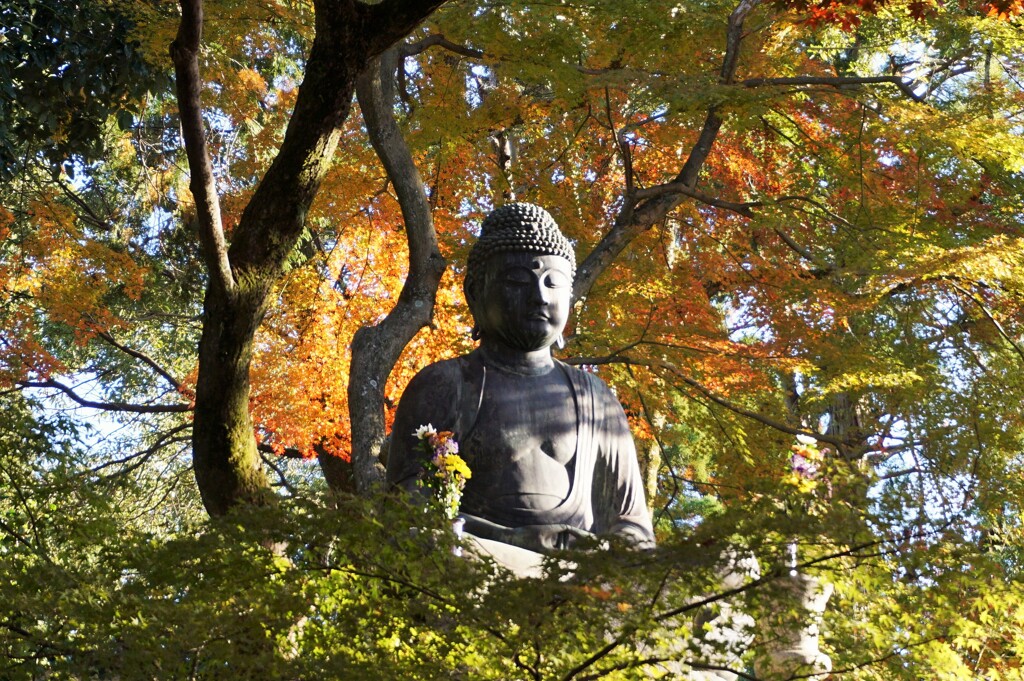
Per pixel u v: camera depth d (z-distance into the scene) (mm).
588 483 7566
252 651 5578
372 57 7809
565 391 7711
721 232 13867
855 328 14945
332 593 5691
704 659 5934
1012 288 11398
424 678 5371
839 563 5574
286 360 13656
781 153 12969
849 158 12156
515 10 11117
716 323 13109
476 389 7590
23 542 7625
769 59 12531
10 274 13766
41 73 13414
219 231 7688
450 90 12664
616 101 13398
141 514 16188
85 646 5504
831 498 5719
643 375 12375
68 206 16203
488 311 7746
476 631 5395
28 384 15055
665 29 11172
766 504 5430
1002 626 5945
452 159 13055
